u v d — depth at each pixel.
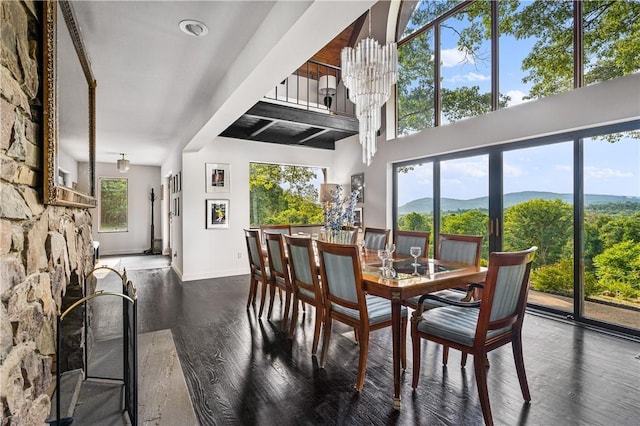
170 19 2.19
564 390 2.11
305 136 6.15
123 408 1.88
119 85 3.29
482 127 4.06
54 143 1.38
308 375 2.32
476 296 2.82
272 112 4.70
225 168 5.76
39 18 1.34
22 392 1.11
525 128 3.62
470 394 2.09
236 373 2.34
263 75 2.47
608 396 2.04
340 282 2.27
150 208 9.12
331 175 6.82
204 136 4.29
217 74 3.05
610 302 3.16
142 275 5.88
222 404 1.97
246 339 2.96
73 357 2.12
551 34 3.56
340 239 3.40
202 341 2.92
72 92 1.91
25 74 1.19
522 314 2.02
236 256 5.88
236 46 2.55
